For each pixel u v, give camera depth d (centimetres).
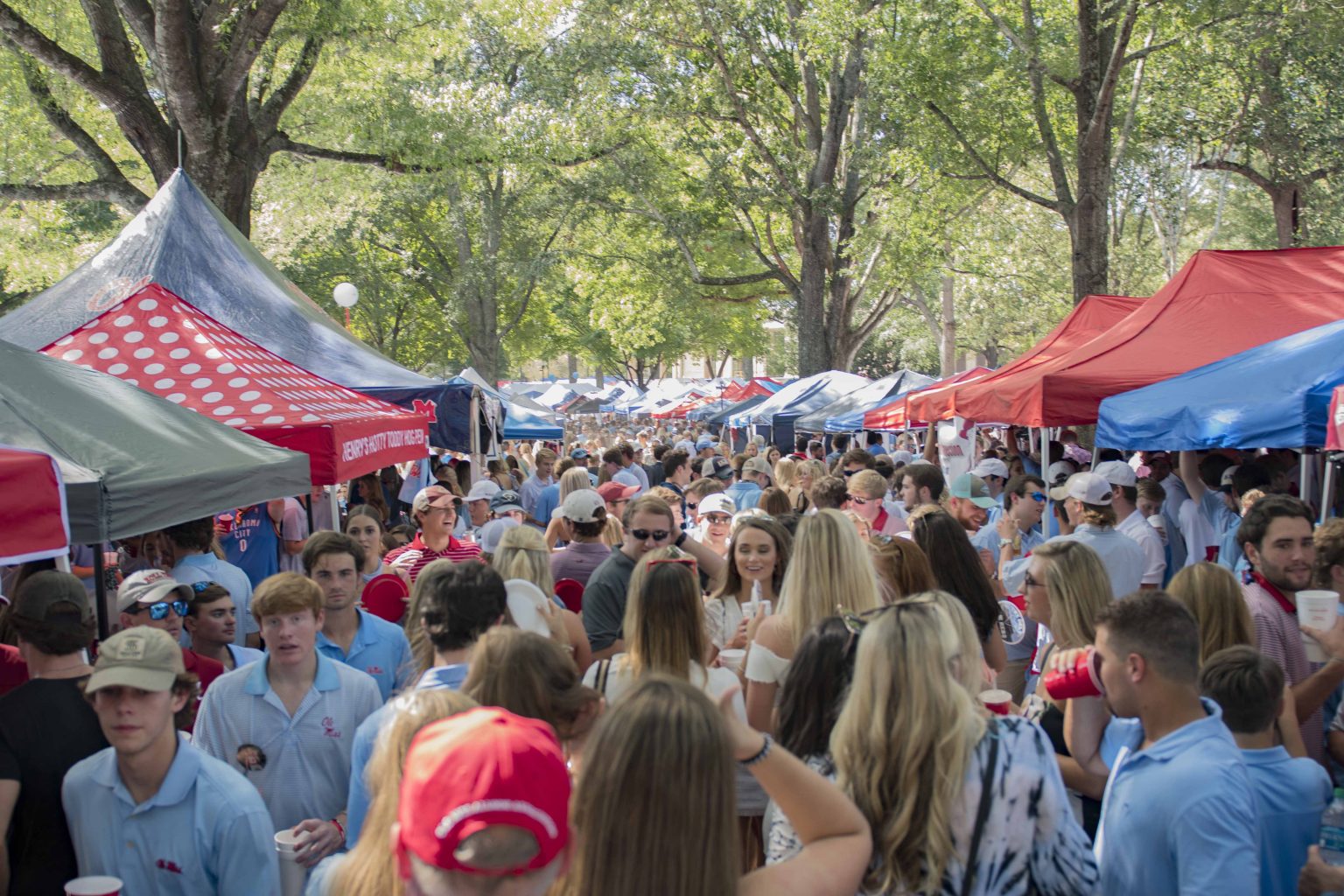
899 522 800
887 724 263
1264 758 324
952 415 1320
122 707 306
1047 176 3544
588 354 6247
